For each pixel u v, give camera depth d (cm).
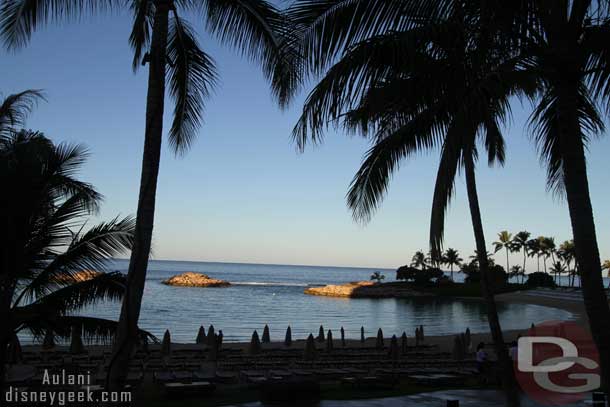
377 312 6781
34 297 878
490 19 552
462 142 765
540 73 603
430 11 581
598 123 830
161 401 1221
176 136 995
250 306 7062
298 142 652
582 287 535
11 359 1105
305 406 1179
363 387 1406
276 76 816
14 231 818
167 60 727
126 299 656
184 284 12538
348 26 612
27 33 825
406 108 803
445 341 2959
